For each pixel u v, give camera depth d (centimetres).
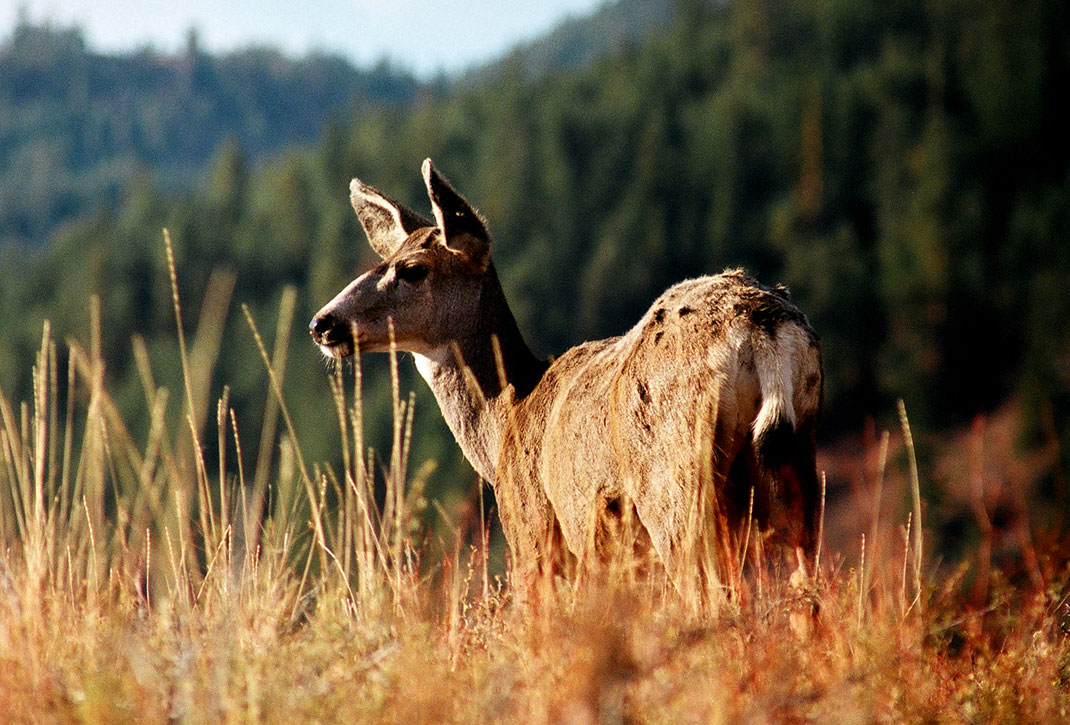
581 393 1350
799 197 19250
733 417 1165
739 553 1144
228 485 1113
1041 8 18875
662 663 830
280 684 859
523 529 1412
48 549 1054
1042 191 16888
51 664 925
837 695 855
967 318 14788
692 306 1214
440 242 1609
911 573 1191
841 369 15300
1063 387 8762
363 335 1570
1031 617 1114
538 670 869
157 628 980
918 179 18075
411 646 905
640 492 1235
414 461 8006
